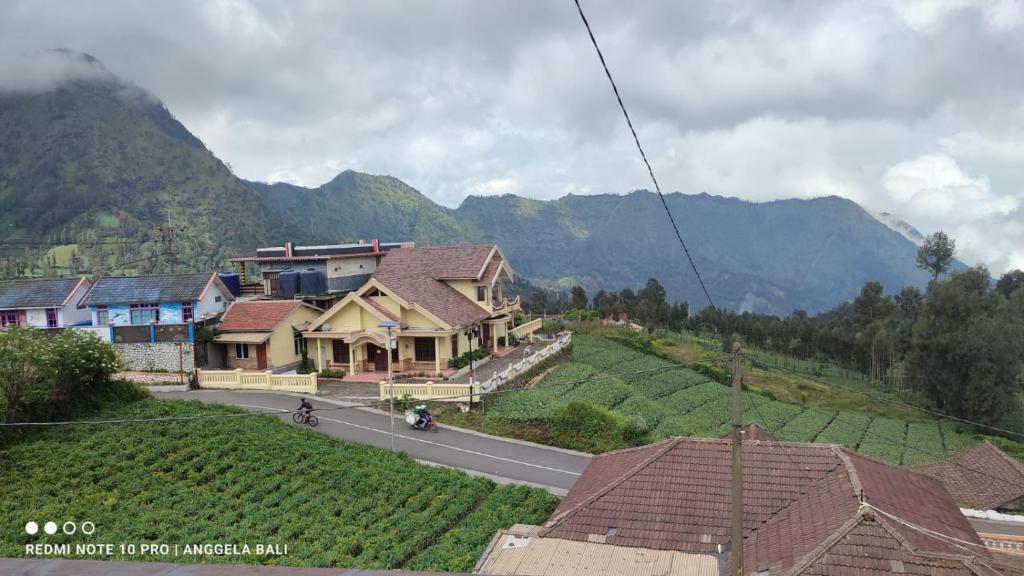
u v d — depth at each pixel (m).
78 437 29.94
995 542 23.45
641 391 50.62
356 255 58.62
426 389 38.06
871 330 79.25
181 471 27.23
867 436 51.00
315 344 46.38
